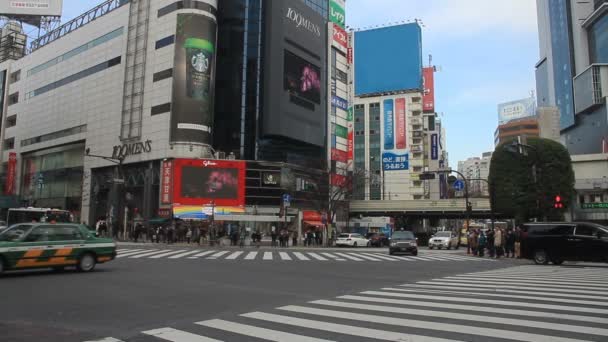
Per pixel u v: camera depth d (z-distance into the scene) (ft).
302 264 64.28
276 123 188.24
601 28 352.49
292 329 22.12
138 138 179.11
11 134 258.37
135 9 192.65
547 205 110.83
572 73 389.19
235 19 194.39
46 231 46.44
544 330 21.63
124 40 194.39
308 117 205.36
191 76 168.55
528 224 73.15
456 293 34.81
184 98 167.63
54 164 228.43
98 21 210.59
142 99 181.16
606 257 66.54
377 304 29.48
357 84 334.24
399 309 27.53
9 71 269.44
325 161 196.95
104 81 201.46
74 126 213.87
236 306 28.91
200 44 170.71
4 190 256.52
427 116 343.46
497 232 85.46
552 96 428.97
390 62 325.83
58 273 47.50
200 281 41.96
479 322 23.52
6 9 210.59
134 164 181.16
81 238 48.78
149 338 20.59
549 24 435.94
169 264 60.13
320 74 216.33
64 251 46.98
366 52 334.65
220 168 168.35
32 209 113.80
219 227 158.71
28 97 249.75
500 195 116.47
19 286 37.50
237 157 184.96
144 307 28.48
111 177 189.98
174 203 161.07
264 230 168.86
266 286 39.04
